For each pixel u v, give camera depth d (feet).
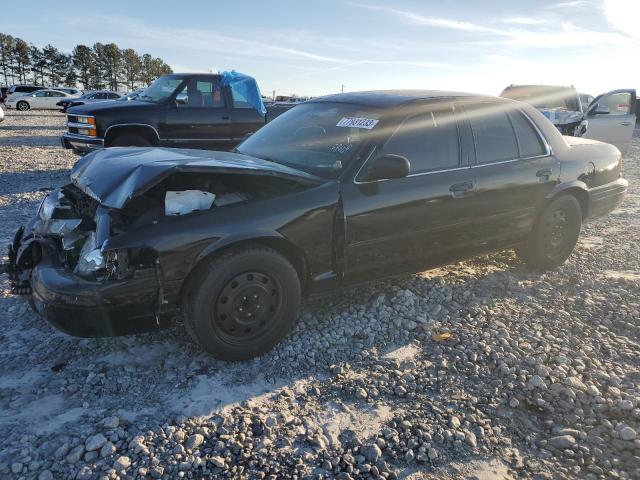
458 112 14.14
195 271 10.19
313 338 12.09
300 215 11.03
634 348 11.94
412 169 12.90
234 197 11.15
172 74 32.76
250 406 9.62
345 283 12.29
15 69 314.35
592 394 10.09
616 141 47.75
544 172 15.47
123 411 9.36
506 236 15.24
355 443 8.75
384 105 13.38
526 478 8.16
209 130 32.12
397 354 11.59
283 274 10.98
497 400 10.00
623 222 24.27
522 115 15.74
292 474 8.07
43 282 9.73
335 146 12.89
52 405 9.50
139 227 9.84
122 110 30.27
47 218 11.96
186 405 9.58
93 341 11.69
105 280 9.54
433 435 8.99
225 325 10.60
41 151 47.03
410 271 13.41
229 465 8.22
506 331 12.51
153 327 10.17
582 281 15.81
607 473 8.25
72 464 8.06
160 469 8.01
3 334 11.98
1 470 7.85
